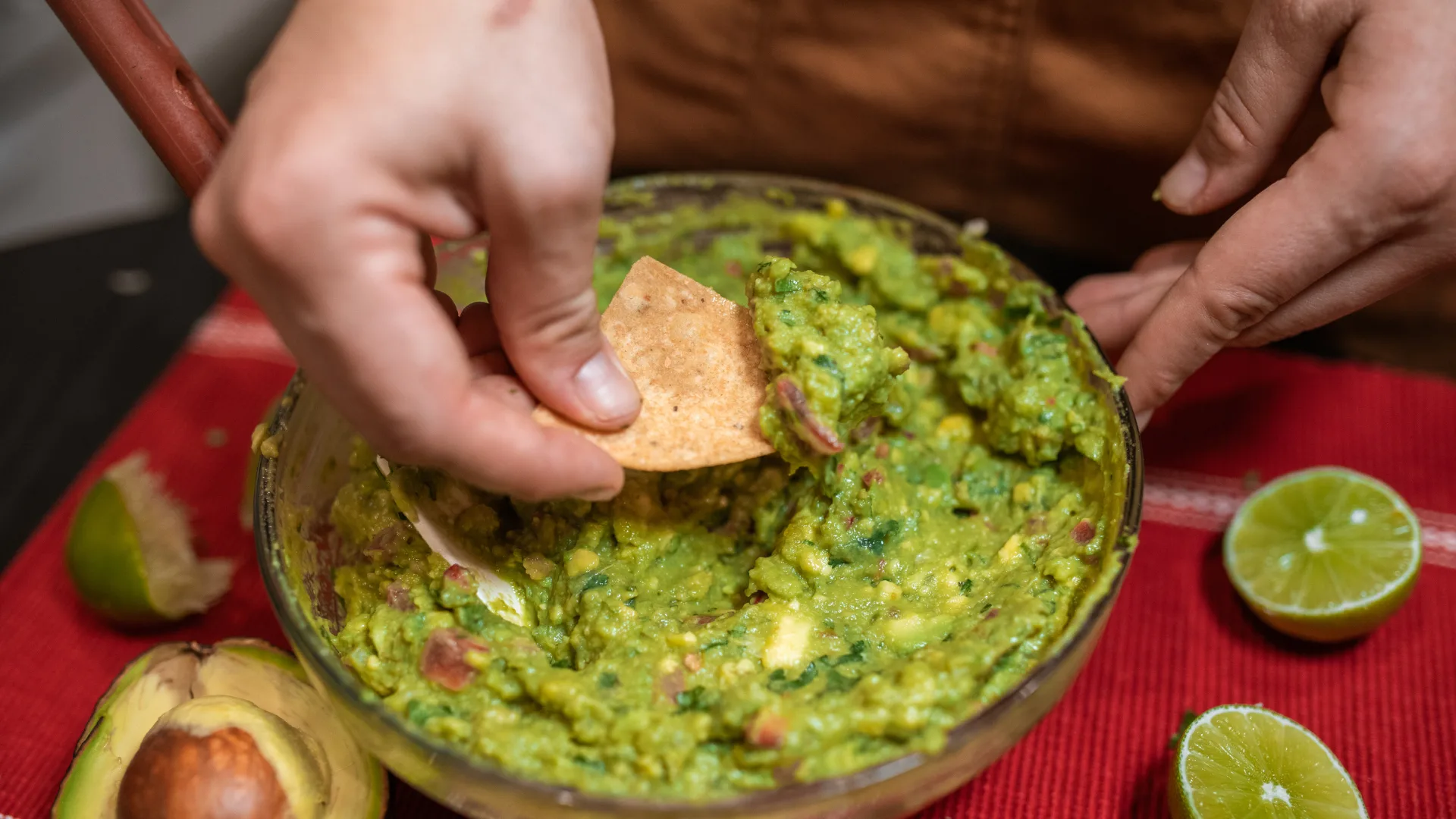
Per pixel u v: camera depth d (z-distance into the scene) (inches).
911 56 19.9
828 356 14.6
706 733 13.4
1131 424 14.8
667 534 15.6
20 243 22.1
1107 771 15.6
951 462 16.7
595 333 13.7
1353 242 14.9
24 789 15.8
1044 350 16.2
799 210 17.9
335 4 12.3
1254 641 16.6
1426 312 19.6
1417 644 16.5
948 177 21.3
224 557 17.7
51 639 17.1
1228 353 19.6
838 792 12.7
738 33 20.4
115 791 14.7
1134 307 16.8
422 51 12.1
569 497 13.7
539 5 12.4
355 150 11.9
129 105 13.6
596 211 12.6
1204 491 18.1
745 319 15.4
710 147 21.9
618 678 14.1
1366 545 16.3
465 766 12.7
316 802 14.4
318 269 11.9
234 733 14.2
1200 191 16.6
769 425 14.5
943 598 15.1
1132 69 18.9
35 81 25.4
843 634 14.7
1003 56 19.6
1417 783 15.4
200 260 21.8
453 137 12.1
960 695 13.4
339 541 15.5
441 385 12.5
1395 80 14.4
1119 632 16.8
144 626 17.1
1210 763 14.8
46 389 20.1
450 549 15.0
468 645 14.2
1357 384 19.1
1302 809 14.5
